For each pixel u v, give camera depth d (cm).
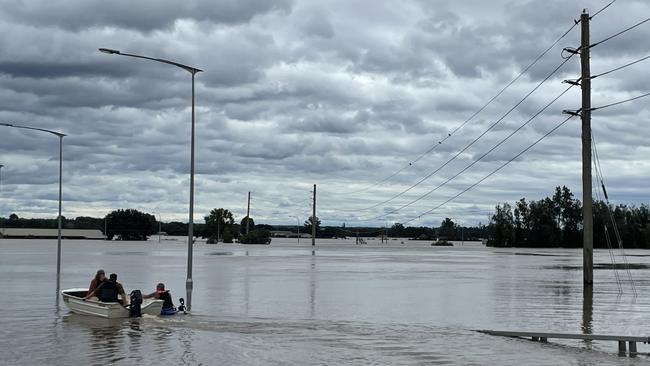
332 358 1703
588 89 3991
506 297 3353
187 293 2708
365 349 1830
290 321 2353
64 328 2181
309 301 3052
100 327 2202
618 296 3438
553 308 2864
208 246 14300
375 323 2323
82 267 5697
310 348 1839
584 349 1873
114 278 2556
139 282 4072
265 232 17950
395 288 3850
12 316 2469
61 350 1797
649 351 1859
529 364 1655
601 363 1680
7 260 7038
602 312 2730
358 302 3036
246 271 5359
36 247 12581
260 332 2109
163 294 2534
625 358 1752
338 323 2312
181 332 2103
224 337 2012
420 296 3366
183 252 9975
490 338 2025
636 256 10831
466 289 3831
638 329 2256
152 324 2272
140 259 7406
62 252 9631
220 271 5322
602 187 4206
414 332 2125
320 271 5494
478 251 14288
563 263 7819
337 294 3416
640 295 3491
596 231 16712
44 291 3434
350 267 6238
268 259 7769
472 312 2700
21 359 1678
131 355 1728
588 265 3947
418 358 1712
